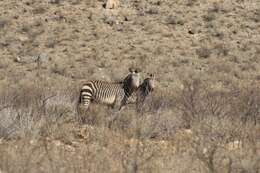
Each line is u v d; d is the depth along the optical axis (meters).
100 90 53.31
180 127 43.88
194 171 28.11
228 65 129.12
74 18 163.88
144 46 146.88
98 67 131.12
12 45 145.12
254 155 30.53
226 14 168.38
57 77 117.62
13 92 59.22
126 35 154.25
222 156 30.91
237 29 158.12
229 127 39.66
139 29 158.25
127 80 54.53
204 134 38.44
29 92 59.22
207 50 141.88
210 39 152.62
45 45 146.00
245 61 136.50
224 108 48.66
